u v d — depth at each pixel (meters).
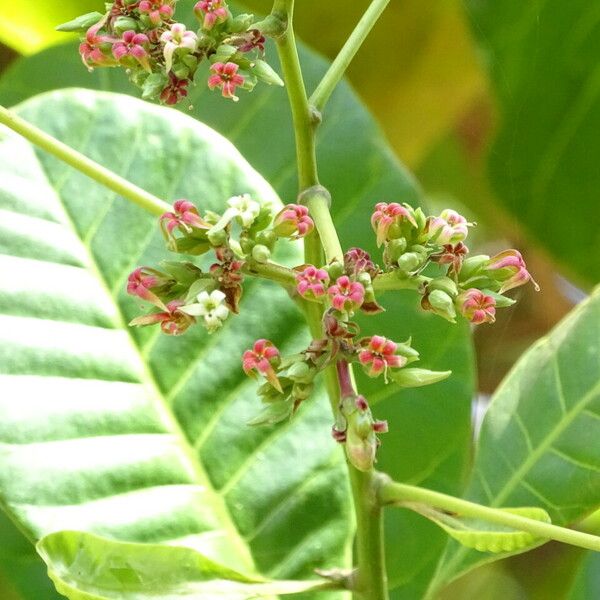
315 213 0.69
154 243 0.80
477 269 0.69
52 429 0.75
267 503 0.78
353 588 0.71
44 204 0.79
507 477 0.79
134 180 0.80
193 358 0.79
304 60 0.86
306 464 0.78
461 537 0.69
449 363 0.82
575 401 0.79
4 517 0.80
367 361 0.67
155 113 0.81
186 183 0.80
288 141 0.86
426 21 0.96
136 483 0.76
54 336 0.77
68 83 0.88
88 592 0.69
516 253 0.69
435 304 0.68
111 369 0.78
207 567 0.70
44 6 0.93
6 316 0.77
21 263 0.78
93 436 0.76
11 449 0.74
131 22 0.68
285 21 0.68
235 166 0.80
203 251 0.68
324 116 0.85
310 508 0.78
